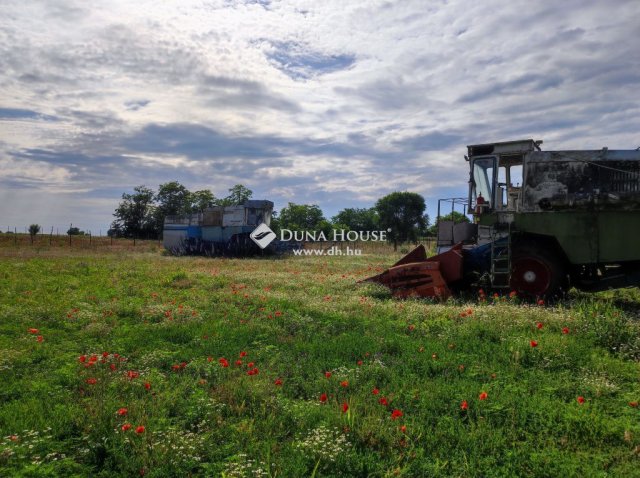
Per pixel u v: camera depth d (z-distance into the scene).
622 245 10.71
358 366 6.07
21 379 5.76
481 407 4.77
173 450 3.81
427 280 11.71
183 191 77.69
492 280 11.55
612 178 11.00
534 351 6.51
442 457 3.88
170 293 12.91
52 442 4.01
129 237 74.56
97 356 6.48
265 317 9.28
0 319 9.11
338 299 11.45
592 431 4.29
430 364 6.16
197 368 5.99
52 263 22.59
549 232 11.29
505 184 12.70
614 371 5.89
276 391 5.26
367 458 3.80
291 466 3.62
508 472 3.69
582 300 11.34
